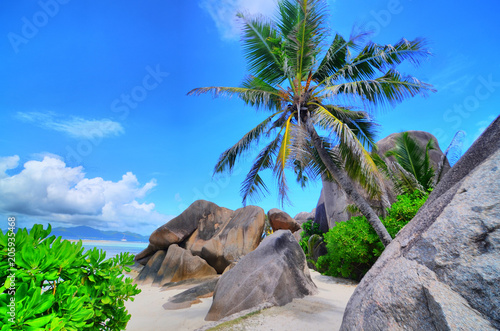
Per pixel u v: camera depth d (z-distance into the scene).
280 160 7.64
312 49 9.68
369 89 8.56
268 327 3.88
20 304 1.24
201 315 5.45
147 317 5.53
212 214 13.65
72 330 1.43
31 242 1.65
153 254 12.79
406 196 10.23
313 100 9.80
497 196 1.50
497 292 1.21
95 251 2.10
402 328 1.42
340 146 8.90
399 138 12.98
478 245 1.39
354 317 1.78
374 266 2.30
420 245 1.67
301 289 5.68
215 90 10.01
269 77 10.78
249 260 5.92
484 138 2.22
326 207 15.65
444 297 1.32
